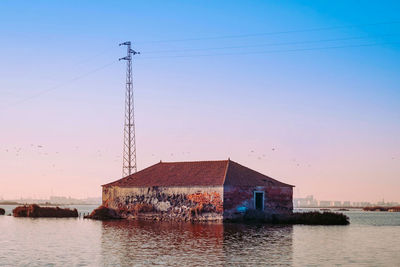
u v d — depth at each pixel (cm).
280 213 8019
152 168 9144
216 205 7594
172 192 8119
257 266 3656
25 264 3772
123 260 3922
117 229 6562
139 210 8469
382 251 4469
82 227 7062
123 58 10231
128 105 10138
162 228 6600
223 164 8356
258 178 8156
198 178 8050
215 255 4134
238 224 7281
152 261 3866
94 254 4241
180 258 3991
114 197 8956
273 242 4981
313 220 7656
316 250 4466
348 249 4578
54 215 10419
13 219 9488
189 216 7844
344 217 7944
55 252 4384
